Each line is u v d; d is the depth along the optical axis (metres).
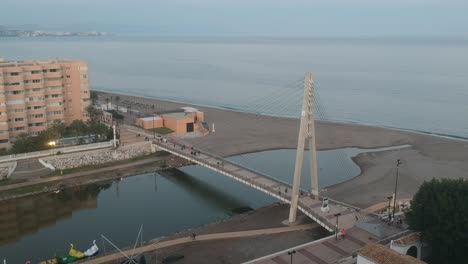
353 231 71.12
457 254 62.31
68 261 67.38
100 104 177.62
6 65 123.56
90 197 97.25
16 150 107.50
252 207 92.06
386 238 67.31
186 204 93.75
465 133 159.00
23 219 85.62
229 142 140.25
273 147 137.00
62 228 81.94
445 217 61.44
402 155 127.94
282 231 76.88
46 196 96.50
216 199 96.81
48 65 126.56
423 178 107.31
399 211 82.75
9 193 95.19
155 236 77.88
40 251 73.00
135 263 64.06
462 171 112.75
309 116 78.88
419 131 162.25
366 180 106.12
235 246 71.31
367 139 146.25
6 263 68.94
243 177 94.06
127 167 113.56
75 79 134.75
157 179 109.31
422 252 65.56
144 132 137.88
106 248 73.25
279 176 111.81
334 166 120.00
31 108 123.62
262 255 68.12
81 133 120.31
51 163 108.56
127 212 89.44
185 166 118.75
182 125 144.38
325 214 77.06
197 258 67.31
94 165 112.44
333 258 62.47
